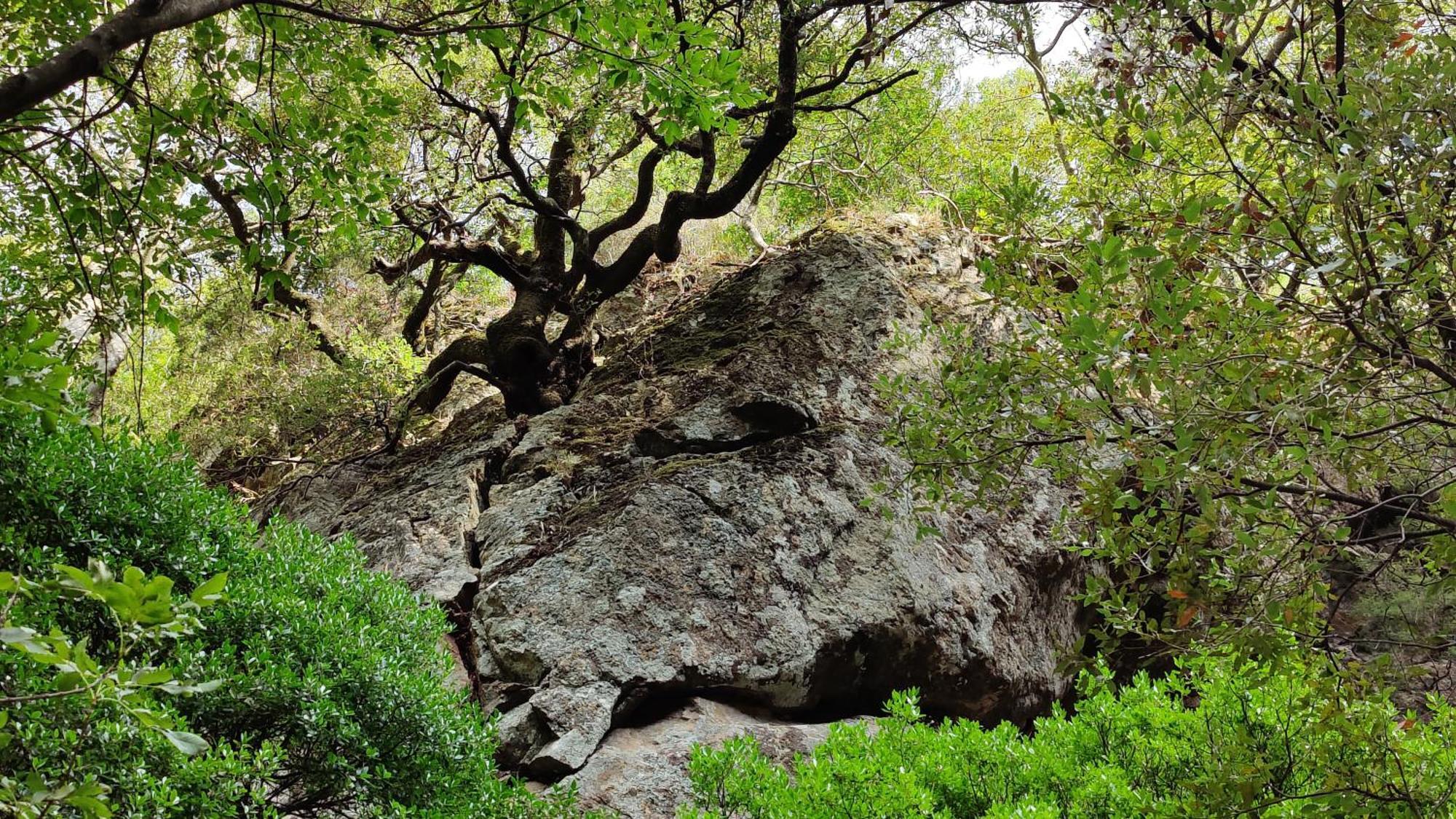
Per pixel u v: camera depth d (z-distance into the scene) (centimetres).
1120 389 222
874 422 659
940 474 288
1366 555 257
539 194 780
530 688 506
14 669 245
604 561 546
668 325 810
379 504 688
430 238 783
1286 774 303
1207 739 356
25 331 166
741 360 688
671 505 574
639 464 631
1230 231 216
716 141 823
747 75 763
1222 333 210
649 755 478
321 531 702
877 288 732
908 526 602
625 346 823
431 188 768
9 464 303
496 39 368
